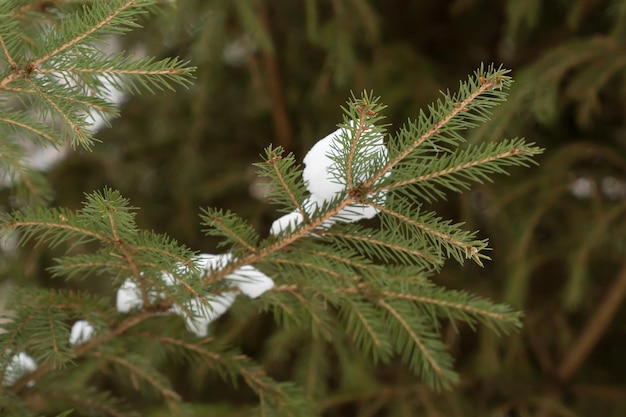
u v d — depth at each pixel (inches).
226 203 80.1
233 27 70.8
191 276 38.1
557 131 73.0
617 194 72.2
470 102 35.2
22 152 42.4
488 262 72.5
